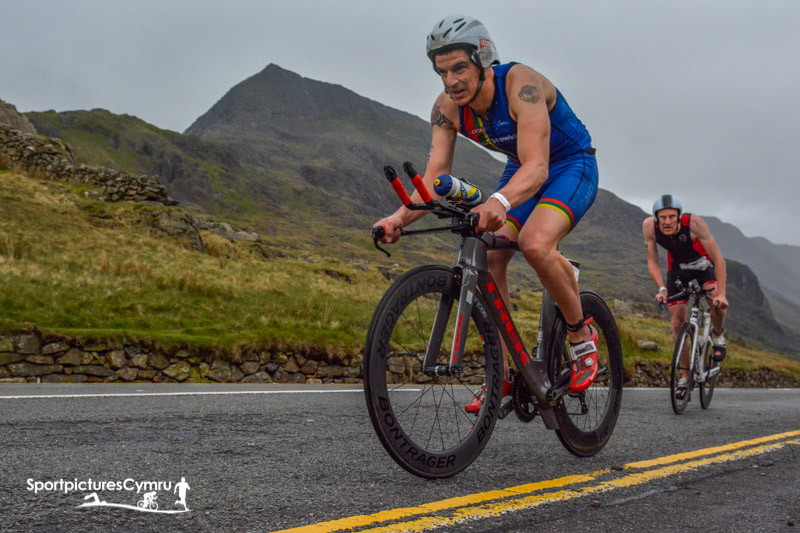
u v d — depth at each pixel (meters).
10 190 16.31
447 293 2.36
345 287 16.56
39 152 20.80
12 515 1.68
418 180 2.05
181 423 3.29
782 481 2.56
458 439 2.38
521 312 17.14
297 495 1.99
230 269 15.52
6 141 20.53
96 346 7.23
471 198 2.26
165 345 7.61
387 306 2.11
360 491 2.07
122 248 14.65
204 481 2.12
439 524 1.75
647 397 6.76
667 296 5.74
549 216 2.58
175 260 14.82
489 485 2.24
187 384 6.60
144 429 3.06
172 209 18.33
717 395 7.55
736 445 3.39
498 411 2.51
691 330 5.21
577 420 2.87
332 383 8.62
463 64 2.51
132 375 7.34
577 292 2.71
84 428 3.02
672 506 2.09
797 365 23.34
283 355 8.36
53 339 7.02
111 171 20.89
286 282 14.71
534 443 3.16
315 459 2.54
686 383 5.09
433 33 2.53
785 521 1.97
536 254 2.50
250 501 1.91
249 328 9.06
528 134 2.49
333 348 8.75
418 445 2.19
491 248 2.56
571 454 2.92
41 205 16.03
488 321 2.49
